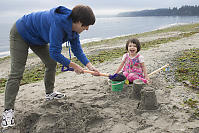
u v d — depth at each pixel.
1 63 8.68
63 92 3.98
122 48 9.80
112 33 21.62
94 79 4.73
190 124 2.58
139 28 27.28
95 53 9.02
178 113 2.85
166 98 3.34
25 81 5.34
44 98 3.79
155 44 9.80
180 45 8.49
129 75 4.12
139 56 4.14
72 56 8.87
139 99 3.41
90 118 2.83
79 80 4.77
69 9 2.72
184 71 4.66
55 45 2.67
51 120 2.87
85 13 2.58
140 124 2.69
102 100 3.48
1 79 5.92
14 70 2.90
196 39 10.13
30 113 3.02
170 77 4.38
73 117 2.86
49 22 2.67
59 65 7.04
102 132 2.60
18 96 4.02
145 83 3.64
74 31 2.90
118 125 2.71
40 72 6.36
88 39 17.12
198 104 3.07
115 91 3.74
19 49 2.88
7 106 2.91
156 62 5.74
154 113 2.90
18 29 2.82
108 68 5.77
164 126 2.59
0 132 2.79
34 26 2.83
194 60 5.57
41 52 3.25
